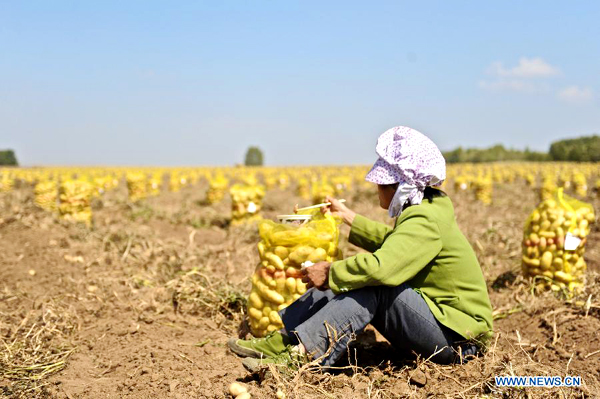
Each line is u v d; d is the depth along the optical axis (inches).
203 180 1592.0
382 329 140.6
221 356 160.1
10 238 342.3
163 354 159.9
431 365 140.4
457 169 1909.4
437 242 132.3
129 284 238.1
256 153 2997.0
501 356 152.1
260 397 129.4
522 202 780.6
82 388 139.3
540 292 222.1
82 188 427.2
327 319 136.0
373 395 131.6
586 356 161.9
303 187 912.9
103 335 181.8
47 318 194.4
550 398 130.1
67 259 291.7
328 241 156.7
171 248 321.4
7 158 2758.4
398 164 134.7
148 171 2138.3
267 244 161.3
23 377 147.0
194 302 207.3
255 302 164.7
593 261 314.8
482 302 139.4
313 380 135.6
